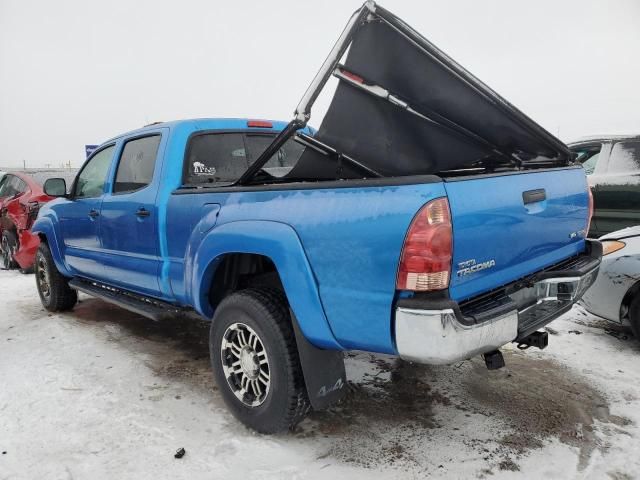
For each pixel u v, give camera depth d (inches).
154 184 135.9
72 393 128.9
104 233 158.7
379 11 85.7
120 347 162.4
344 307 88.4
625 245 146.2
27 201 279.6
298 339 99.5
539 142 109.0
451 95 92.2
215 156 144.2
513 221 93.7
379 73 92.8
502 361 95.8
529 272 102.1
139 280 145.4
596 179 239.9
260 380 107.8
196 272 118.3
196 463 98.0
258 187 104.2
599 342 153.6
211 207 115.5
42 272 209.8
